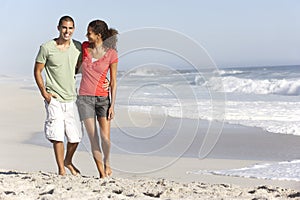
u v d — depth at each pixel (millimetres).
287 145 12961
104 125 7457
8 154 12141
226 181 9305
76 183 6699
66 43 7281
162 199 5984
